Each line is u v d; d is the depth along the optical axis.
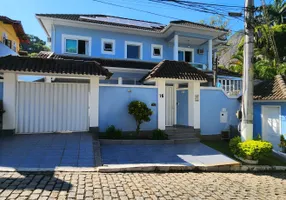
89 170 6.27
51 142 8.59
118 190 5.00
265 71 20.92
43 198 4.22
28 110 10.01
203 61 20.08
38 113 10.14
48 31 17.08
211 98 12.88
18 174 5.54
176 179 6.37
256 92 13.61
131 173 6.61
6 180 5.10
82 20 15.79
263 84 14.19
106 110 10.98
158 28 19.27
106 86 11.02
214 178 6.87
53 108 10.34
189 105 12.64
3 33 16.44
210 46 18.28
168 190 5.30
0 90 9.61
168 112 13.59
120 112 11.20
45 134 9.97
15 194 4.34
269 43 24.20
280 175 8.06
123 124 11.23
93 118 10.60
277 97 11.77
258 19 10.43
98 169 6.33
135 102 10.98
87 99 10.82
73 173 5.93
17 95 9.87
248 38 9.72
